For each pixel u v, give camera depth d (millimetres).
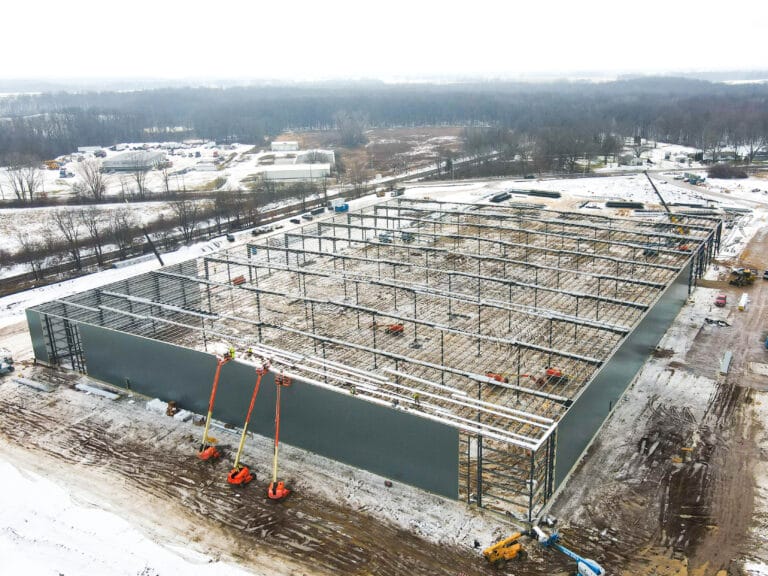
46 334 35625
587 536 21984
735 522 22391
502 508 23391
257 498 24484
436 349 33719
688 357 34531
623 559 20938
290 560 21391
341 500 24234
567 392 28266
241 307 40844
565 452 24219
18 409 31391
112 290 38562
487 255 47469
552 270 42312
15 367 35938
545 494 23266
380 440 24984
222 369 28750
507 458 25781
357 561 21281
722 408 29453
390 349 33844
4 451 27891
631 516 22828
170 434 28953
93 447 28094
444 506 23688
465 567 20906
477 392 28906
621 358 29234
